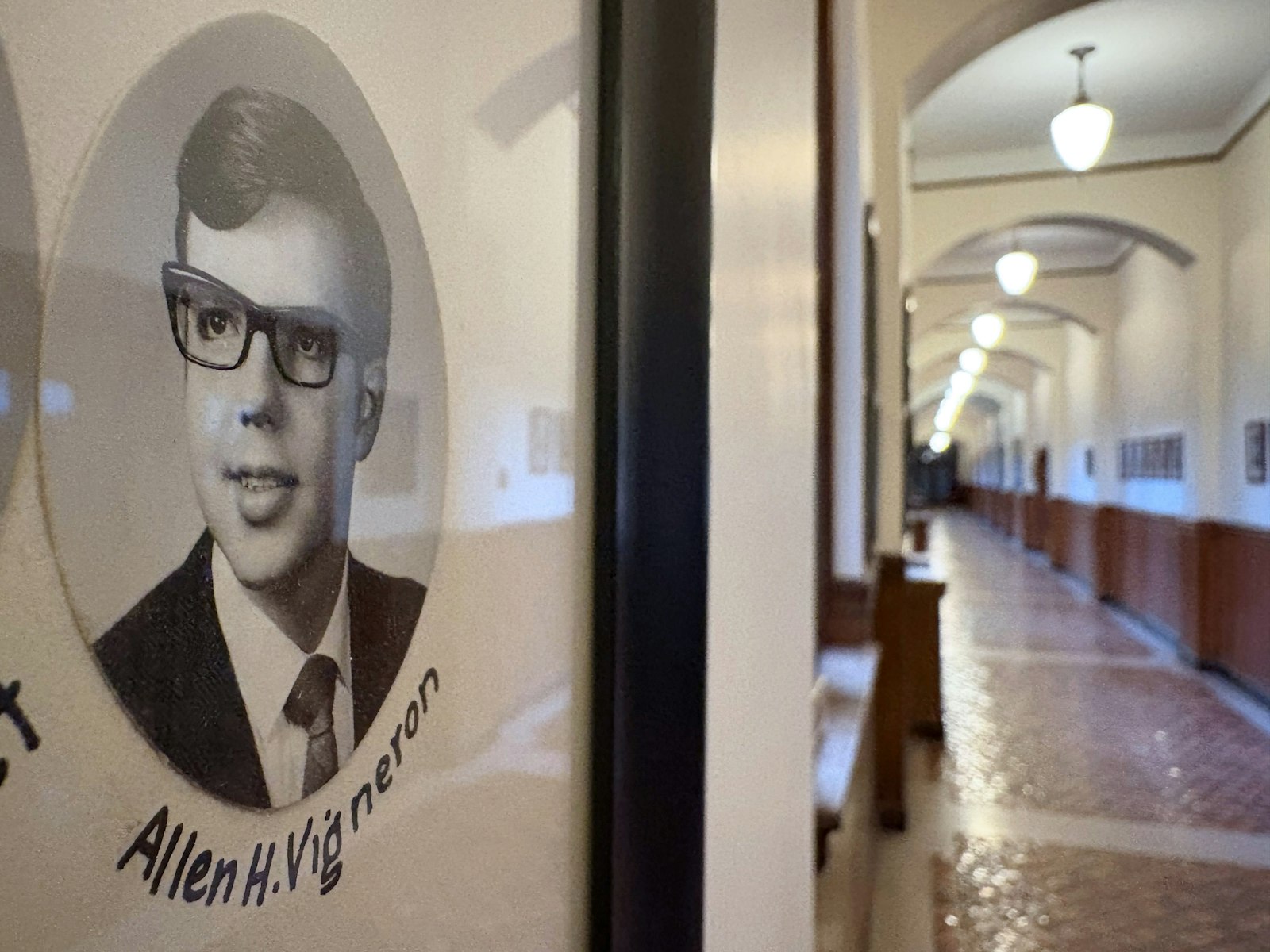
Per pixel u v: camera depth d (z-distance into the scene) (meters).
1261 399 7.48
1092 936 3.75
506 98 0.58
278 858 0.38
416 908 0.49
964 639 10.22
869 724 3.71
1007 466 25.77
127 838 0.31
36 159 0.28
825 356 3.20
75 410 0.29
